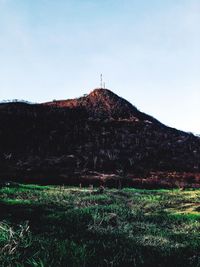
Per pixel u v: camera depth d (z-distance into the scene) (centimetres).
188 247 837
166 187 2977
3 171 3381
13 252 674
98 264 670
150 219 1242
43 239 813
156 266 694
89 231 967
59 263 643
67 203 1555
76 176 3244
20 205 1334
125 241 868
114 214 1218
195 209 1527
